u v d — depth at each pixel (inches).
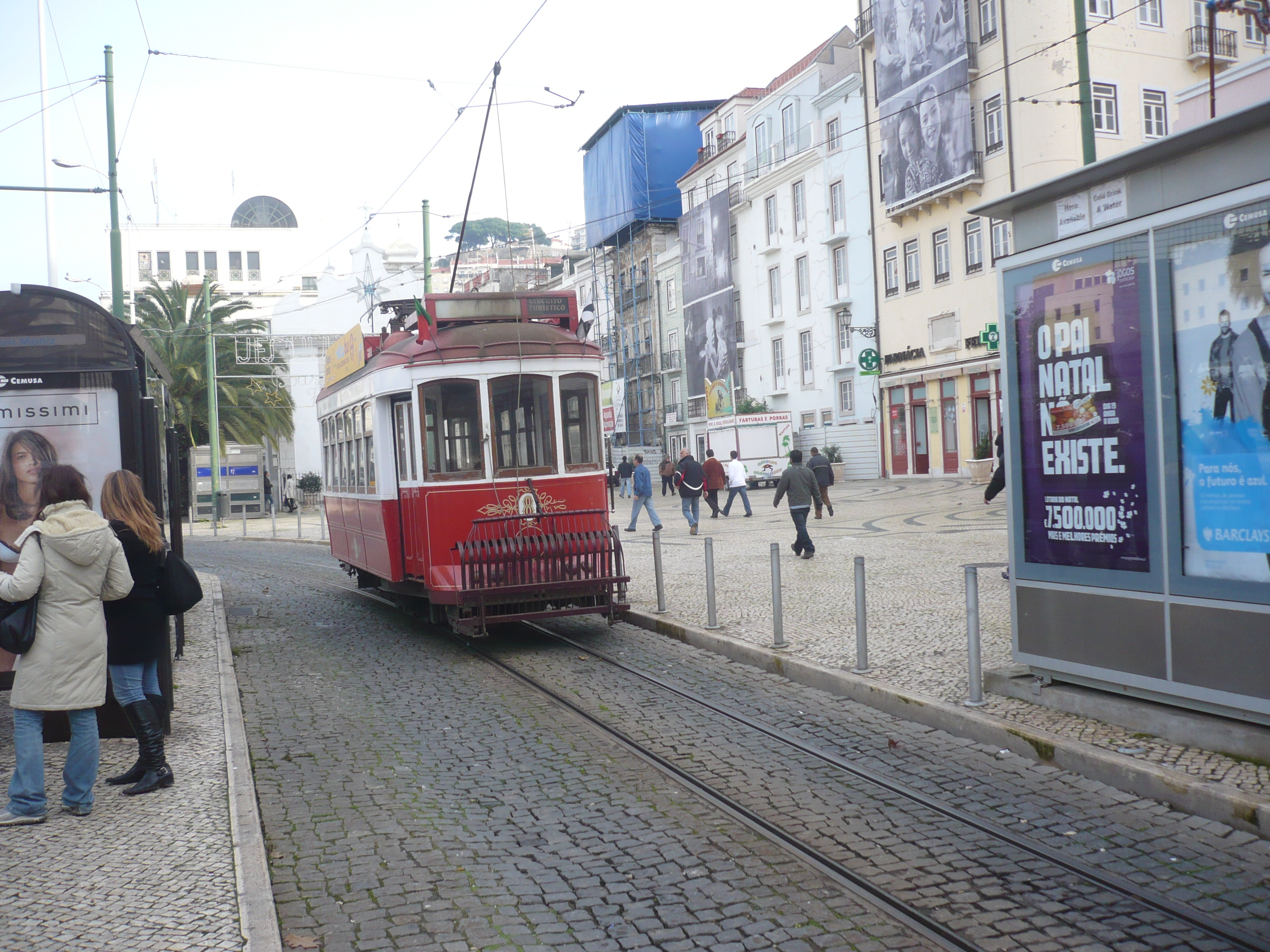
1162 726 245.3
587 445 453.4
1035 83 1240.8
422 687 366.9
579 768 262.5
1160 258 240.7
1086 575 265.7
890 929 169.3
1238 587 227.0
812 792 237.8
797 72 1841.8
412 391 433.7
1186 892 177.6
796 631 413.1
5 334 270.4
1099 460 260.1
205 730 297.1
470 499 433.4
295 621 540.4
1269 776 215.2
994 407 1362.0
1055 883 183.9
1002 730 262.7
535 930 172.2
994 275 1353.3
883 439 1612.9
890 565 588.1
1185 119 562.6
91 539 219.9
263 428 1748.3
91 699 221.3
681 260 2190.0
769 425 1646.2
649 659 400.8
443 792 246.7
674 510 1280.8
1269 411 218.2
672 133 2316.7
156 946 160.2
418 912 179.8
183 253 3602.4
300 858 206.2
